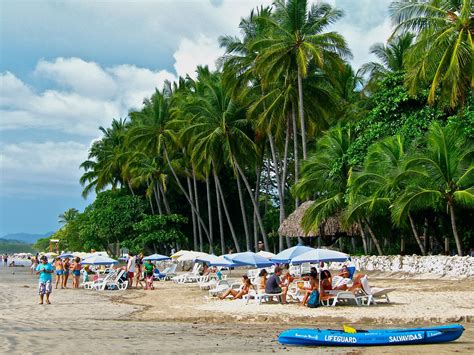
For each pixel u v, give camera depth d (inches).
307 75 1616.6
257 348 493.0
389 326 641.6
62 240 4586.6
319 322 682.2
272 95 1674.5
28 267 3388.3
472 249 1284.4
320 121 1692.9
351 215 1285.7
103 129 3132.4
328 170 1478.8
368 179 1262.3
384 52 1797.5
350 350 490.6
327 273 816.3
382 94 1438.2
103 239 2746.1
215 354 454.3
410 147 1240.2
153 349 478.6
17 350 467.5
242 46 1744.6
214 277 1412.4
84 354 449.7
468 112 1205.7
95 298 1043.9
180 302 936.3
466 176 1086.4
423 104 1393.9
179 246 2576.3
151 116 2266.2
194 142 1925.4
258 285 891.4
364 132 1461.6
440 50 1062.4
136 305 906.7
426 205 1112.8
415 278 1151.0
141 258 1461.6
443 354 465.4
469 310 713.0
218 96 1877.5
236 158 1888.5
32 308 869.2
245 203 2512.3
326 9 1549.0
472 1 1049.5
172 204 2586.1
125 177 2514.8
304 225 1400.1
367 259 1337.4
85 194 3186.5
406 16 1135.0
